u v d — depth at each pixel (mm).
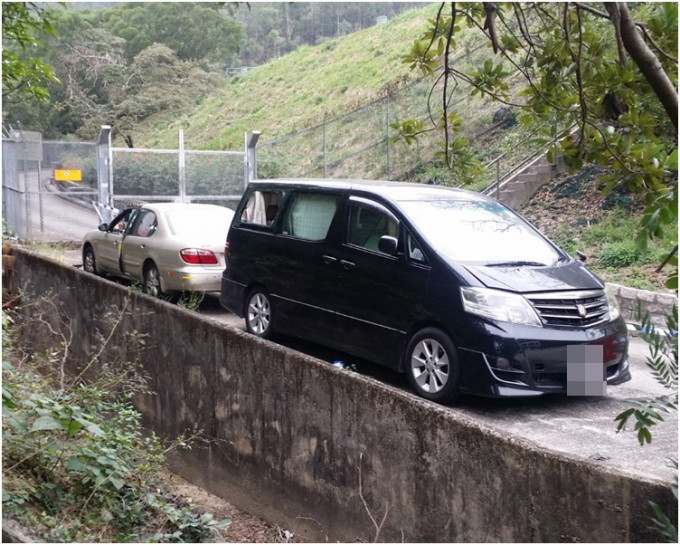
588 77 5141
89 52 41750
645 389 7785
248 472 6449
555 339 6664
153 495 5703
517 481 4285
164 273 11047
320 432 5707
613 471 3891
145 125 42969
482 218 7883
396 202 7684
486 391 6582
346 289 7832
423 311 7039
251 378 6418
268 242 8906
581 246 14922
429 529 4809
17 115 42750
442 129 6473
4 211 19062
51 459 5492
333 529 5574
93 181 20078
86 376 9156
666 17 4527
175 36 51125
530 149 18953
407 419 4988
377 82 35281
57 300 10008
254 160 20531
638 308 3135
